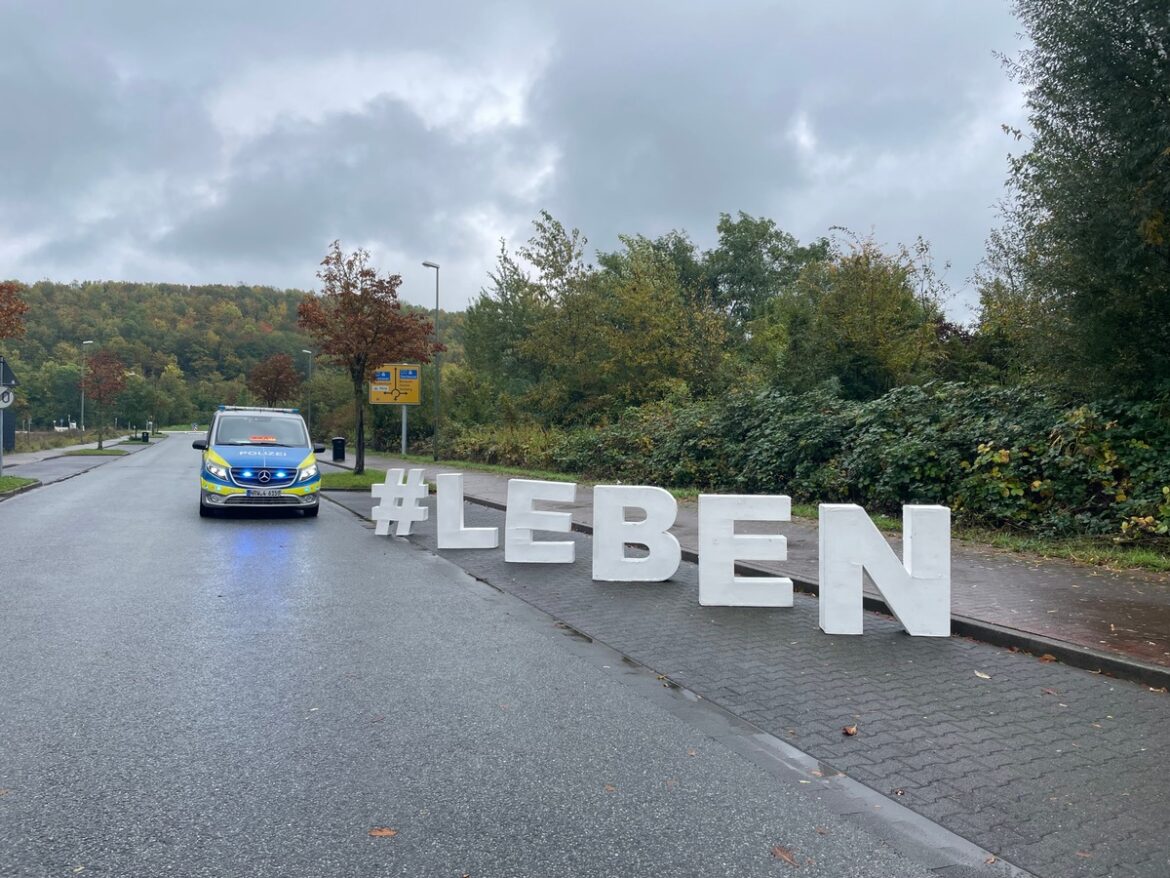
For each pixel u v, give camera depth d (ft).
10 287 62.64
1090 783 12.73
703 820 11.47
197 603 25.13
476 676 18.12
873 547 21.93
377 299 75.36
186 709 15.72
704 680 17.94
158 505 55.31
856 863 10.35
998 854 10.60
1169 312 32.63
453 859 10.36
